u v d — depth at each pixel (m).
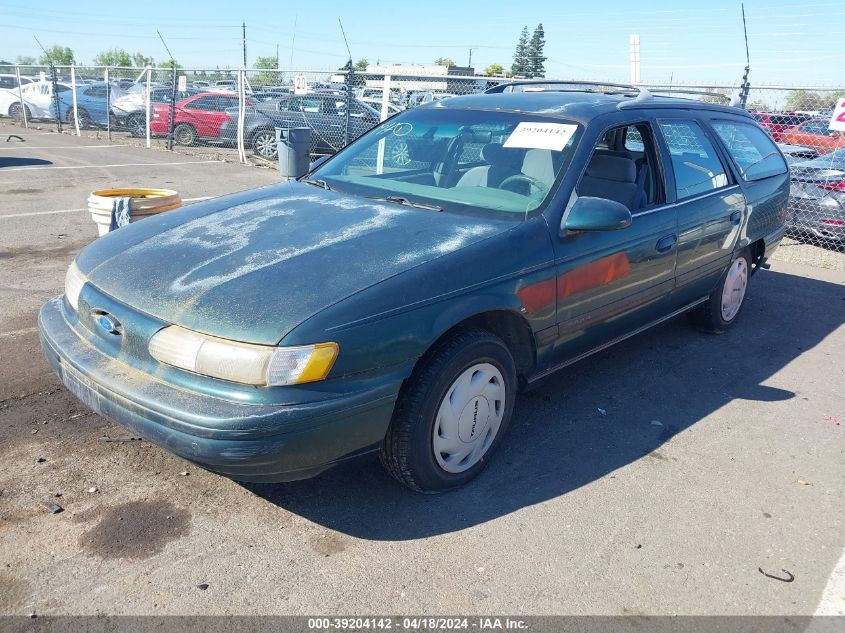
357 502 3.14
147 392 2.62
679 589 2.70
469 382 3.13
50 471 3.25
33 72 24.09
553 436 3.83
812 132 9.96
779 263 8.24
